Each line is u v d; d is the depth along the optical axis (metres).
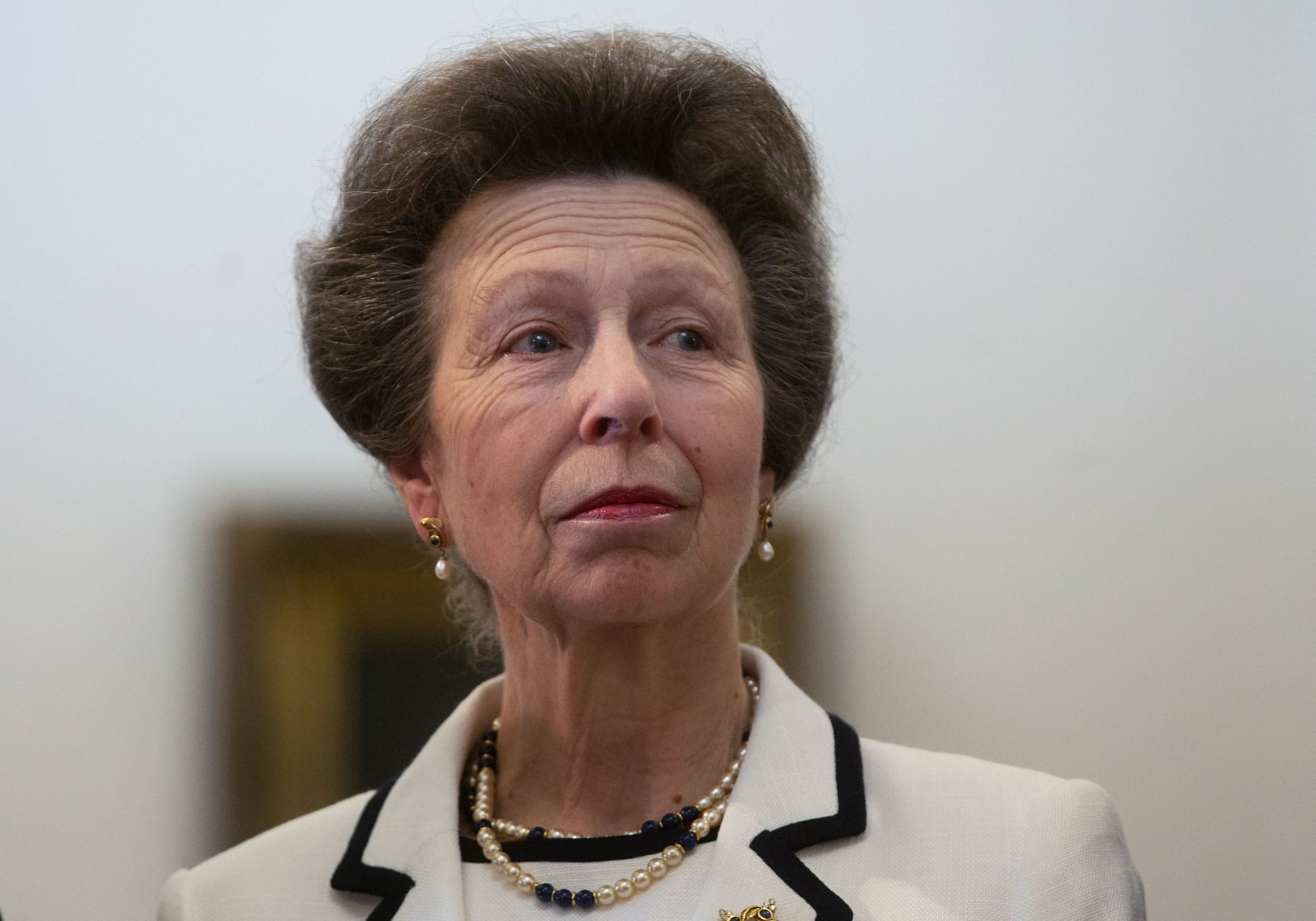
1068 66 12.02
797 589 12.11
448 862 6.50
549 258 6.29
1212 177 11.87
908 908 5.88
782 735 6.51
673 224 6.44
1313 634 11.39
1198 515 11.78
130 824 12.17
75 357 12.42
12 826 12.01
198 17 12.38
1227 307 11.84
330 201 8.01
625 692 6.38
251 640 12.53
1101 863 5.93
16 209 12.37
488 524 6.21
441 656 12.66
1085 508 11.92
